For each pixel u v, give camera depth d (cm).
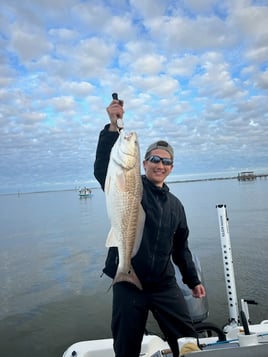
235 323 204
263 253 582
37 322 395
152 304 142
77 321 393
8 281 569
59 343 345
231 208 1453
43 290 509
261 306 373
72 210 2311
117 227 132
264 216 1092
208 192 3203
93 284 523
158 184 153
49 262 696
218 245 683
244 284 439
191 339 168
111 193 132
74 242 926
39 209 2738
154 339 179
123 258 131
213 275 486
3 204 4344
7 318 405
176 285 150
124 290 140
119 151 132
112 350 168
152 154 152
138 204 134
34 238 1052
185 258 164
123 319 138
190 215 1313
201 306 209
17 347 341
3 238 1092
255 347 105
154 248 141
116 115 138
